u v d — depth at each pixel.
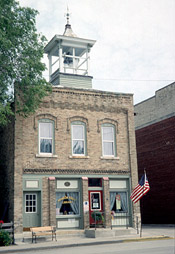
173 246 14.78
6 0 17.08
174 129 27.98
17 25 18.05
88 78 24.84
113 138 23.03
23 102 20.25
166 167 28.55
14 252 15.48
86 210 20.92
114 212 22.03
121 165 22.78
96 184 22.09
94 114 22.66
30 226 19.72
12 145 20.31
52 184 20.38
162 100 32.62
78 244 16.97
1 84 17.91
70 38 24.31
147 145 31.28
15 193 19.34
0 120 17.52
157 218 29.19
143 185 20.31
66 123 21.72
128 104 23.83
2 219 19.77
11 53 18.06
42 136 21.11
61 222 20.52
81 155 21.83
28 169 20.14
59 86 21.95
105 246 16.08
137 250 13.74
